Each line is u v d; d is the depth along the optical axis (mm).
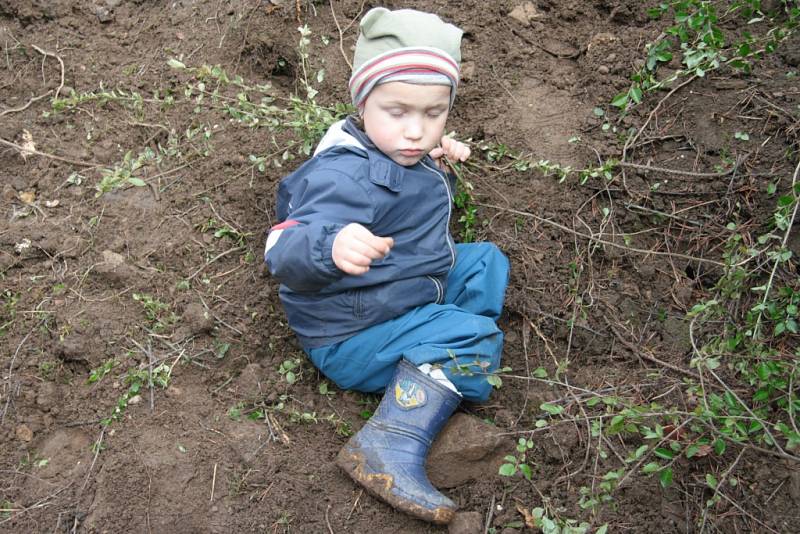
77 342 2977
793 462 2701
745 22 3744
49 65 3805
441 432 2785
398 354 2779
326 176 2705
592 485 2662
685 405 2871
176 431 2812
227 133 3566
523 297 3197
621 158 3484
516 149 3535
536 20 3926
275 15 3869
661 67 3672
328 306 2801
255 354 3068
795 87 3494
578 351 3119
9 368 2949
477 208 3412
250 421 2863
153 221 3332
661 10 3590
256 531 2617
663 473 2514
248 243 3318
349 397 2971
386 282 2789
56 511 2633
